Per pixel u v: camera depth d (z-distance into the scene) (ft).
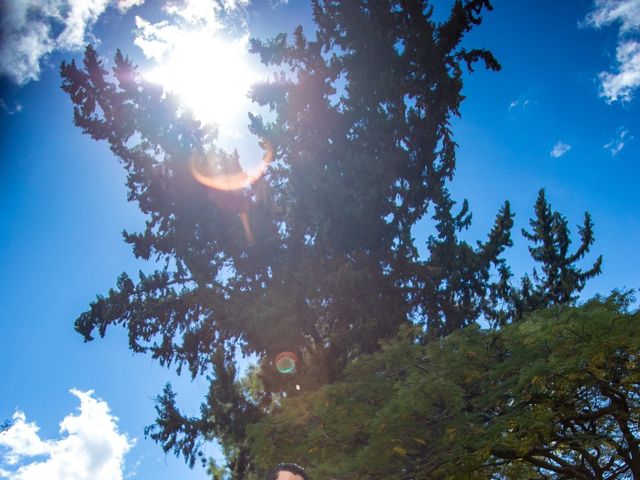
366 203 69.72
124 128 72.84
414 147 77.46
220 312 67.87
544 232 96.68
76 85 73.05
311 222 70.18
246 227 71.15
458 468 36.78
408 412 37.11
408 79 80.18
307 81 75.87
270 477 9.27
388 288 74.43
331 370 67.26
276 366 70.13
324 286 68.28
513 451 38.40
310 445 42.57
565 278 93.40
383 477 39.22
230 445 74.69
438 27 80.33
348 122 76.02
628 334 33.47
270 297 68.18
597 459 40.24
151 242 74.28
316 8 81.30
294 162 70.90
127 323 74.02
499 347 42.93
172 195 73.56
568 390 37.17
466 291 76.48
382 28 81.35
